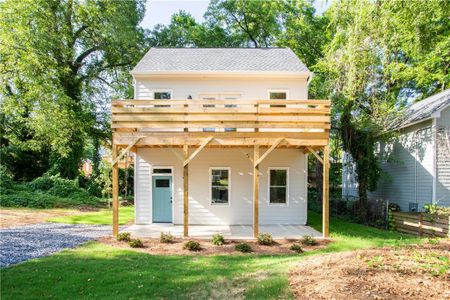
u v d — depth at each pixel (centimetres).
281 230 1291
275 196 1480
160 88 1467
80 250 897
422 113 1541
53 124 1991
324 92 1767
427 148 1473
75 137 2338
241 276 649
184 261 805
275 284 560
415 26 1315
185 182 1148
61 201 1955
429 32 1369
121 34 2253
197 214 1459
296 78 1472
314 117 1155
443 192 1412
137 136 1151
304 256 832
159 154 1470
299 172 1480
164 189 1477
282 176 1484
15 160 2353
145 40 2616
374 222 1526
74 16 2252
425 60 1803
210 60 1573
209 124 1152
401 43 1506
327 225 1149
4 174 2020
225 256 873
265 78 1473
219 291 569
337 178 2791
